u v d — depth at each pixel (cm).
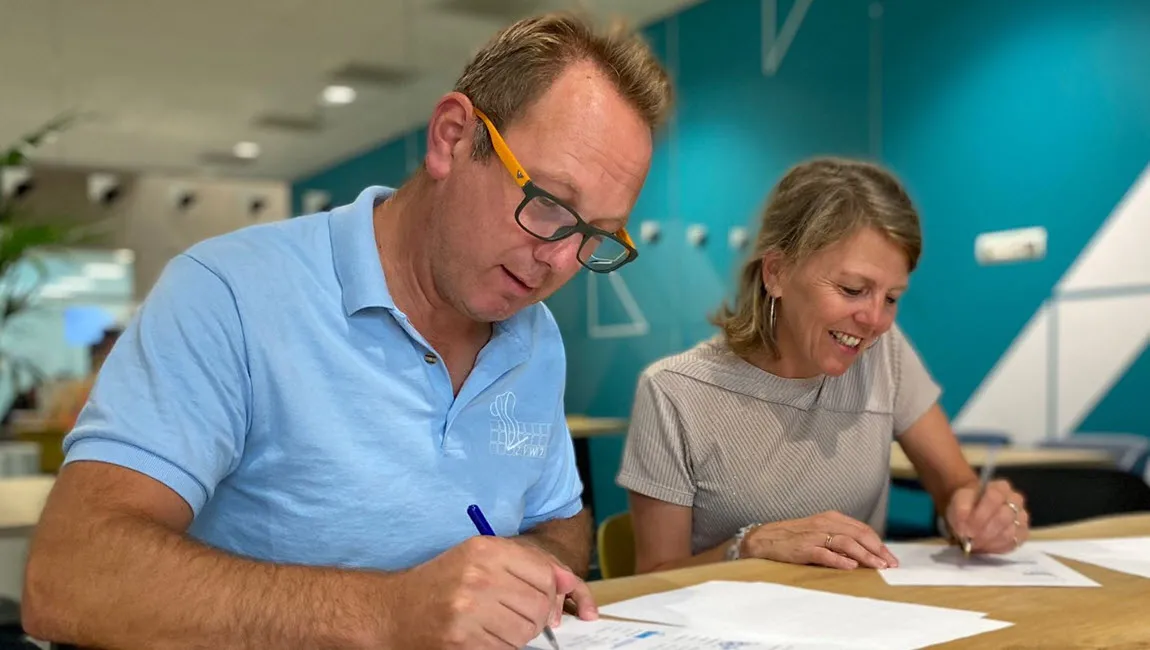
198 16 480
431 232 93
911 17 429
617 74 88
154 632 72
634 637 86
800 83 484
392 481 95
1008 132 389
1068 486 226
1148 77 338
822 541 122
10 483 251
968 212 407
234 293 91
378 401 95
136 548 74
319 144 680
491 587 72
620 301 560
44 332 579
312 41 519
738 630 88
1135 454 327
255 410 91
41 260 402
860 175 139
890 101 439
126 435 81
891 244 134
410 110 607
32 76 551
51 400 455
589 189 86
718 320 161
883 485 162
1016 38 385
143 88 577
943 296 420
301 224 101
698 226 541
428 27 507
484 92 89
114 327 466
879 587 107
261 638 72
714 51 535
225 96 594
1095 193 357
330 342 94
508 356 105
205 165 720
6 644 126
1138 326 343
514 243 87
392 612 72
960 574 114
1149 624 88
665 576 114
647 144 90
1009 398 392
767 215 149
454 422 100
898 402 164
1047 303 376
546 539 110
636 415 156
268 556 94
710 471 152
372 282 95
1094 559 122
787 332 150
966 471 161
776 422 152
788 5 489
